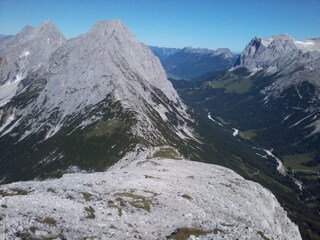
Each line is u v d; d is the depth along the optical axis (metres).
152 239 39.53
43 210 39.22
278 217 98.12
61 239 32.84
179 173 86.75
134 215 46.09
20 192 51.56
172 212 51.22
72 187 53.84
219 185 83.94
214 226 46.88
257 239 45.00
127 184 60.66
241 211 65.50
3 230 31.53
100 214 42.88
